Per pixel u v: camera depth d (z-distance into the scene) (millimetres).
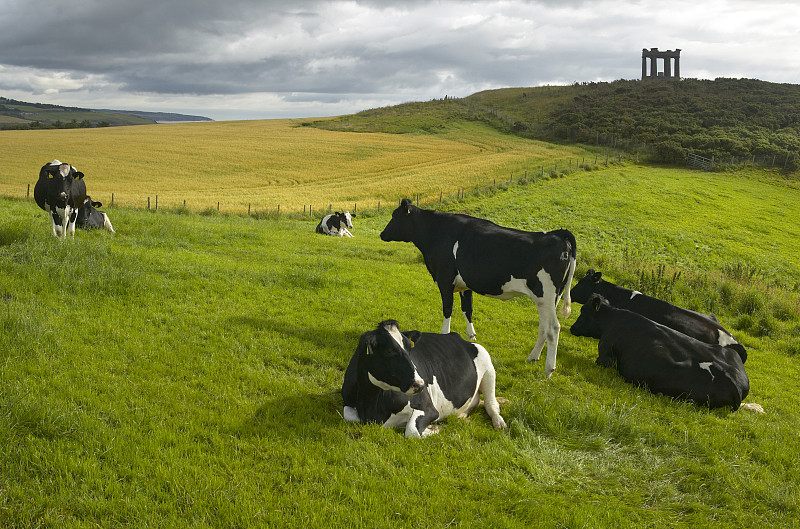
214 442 5656
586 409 7039
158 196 46844
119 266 11680
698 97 107062
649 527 5086
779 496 5691
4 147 75750
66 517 4422
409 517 4812
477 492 5305
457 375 6871
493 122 111750
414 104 143125
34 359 7004
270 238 20156
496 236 8945
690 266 30594
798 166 67750
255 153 79000
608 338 9414
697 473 6125
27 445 5188
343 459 5605
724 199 49531
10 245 12156
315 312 10844
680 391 8258
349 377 6582
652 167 67500
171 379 7152
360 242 23922
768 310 15672
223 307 10359
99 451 5242
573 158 72625
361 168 70438
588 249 32312
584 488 5648
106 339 8062
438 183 56156
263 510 4684
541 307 8656
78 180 14625
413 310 11945
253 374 7520
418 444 6008
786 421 8125
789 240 39219
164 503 4652
